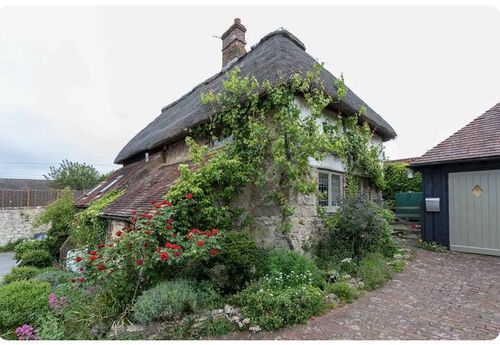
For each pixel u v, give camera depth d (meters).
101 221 8.59
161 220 4.76
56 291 4.79
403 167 11.34
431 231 7.99
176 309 3.69
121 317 3.78
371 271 5.08
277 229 5.54
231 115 6.46
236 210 6.02
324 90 6.15
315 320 3.55
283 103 5.53
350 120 7.29
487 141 7.16
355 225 5.82
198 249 4.20
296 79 5.38
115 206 8.09
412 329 3.28
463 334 3.13
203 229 5.46
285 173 5.51
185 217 5.27
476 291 4.49
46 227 19.48
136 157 13.49
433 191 7.98
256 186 5.99
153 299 3.73
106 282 4.44
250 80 6.58
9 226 18.50
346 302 4.09
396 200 10.70
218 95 6.75
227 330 3.35
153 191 7.27
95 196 11.93
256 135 5.66
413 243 8.32
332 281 4.82
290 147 5.42
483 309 3.80
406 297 4.28
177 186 5.61
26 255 10.83
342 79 6.40
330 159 6.72
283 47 7.19
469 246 7.26
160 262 4.48
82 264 4.27
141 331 3.40
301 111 5.92
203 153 6.34
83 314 3.95
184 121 8.35
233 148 6.33
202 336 3.27
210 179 5.71
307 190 5.41
